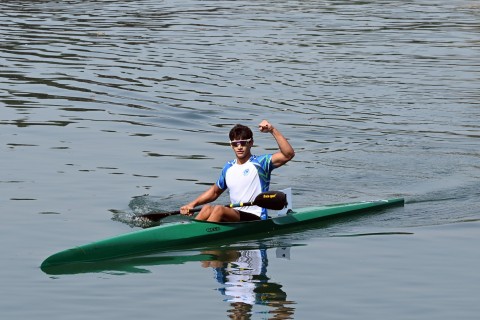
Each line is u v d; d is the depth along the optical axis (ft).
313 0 442.09
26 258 116.78
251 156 135.33
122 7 402.93
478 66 273.33
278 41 313.12
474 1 441.68
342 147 186.60
